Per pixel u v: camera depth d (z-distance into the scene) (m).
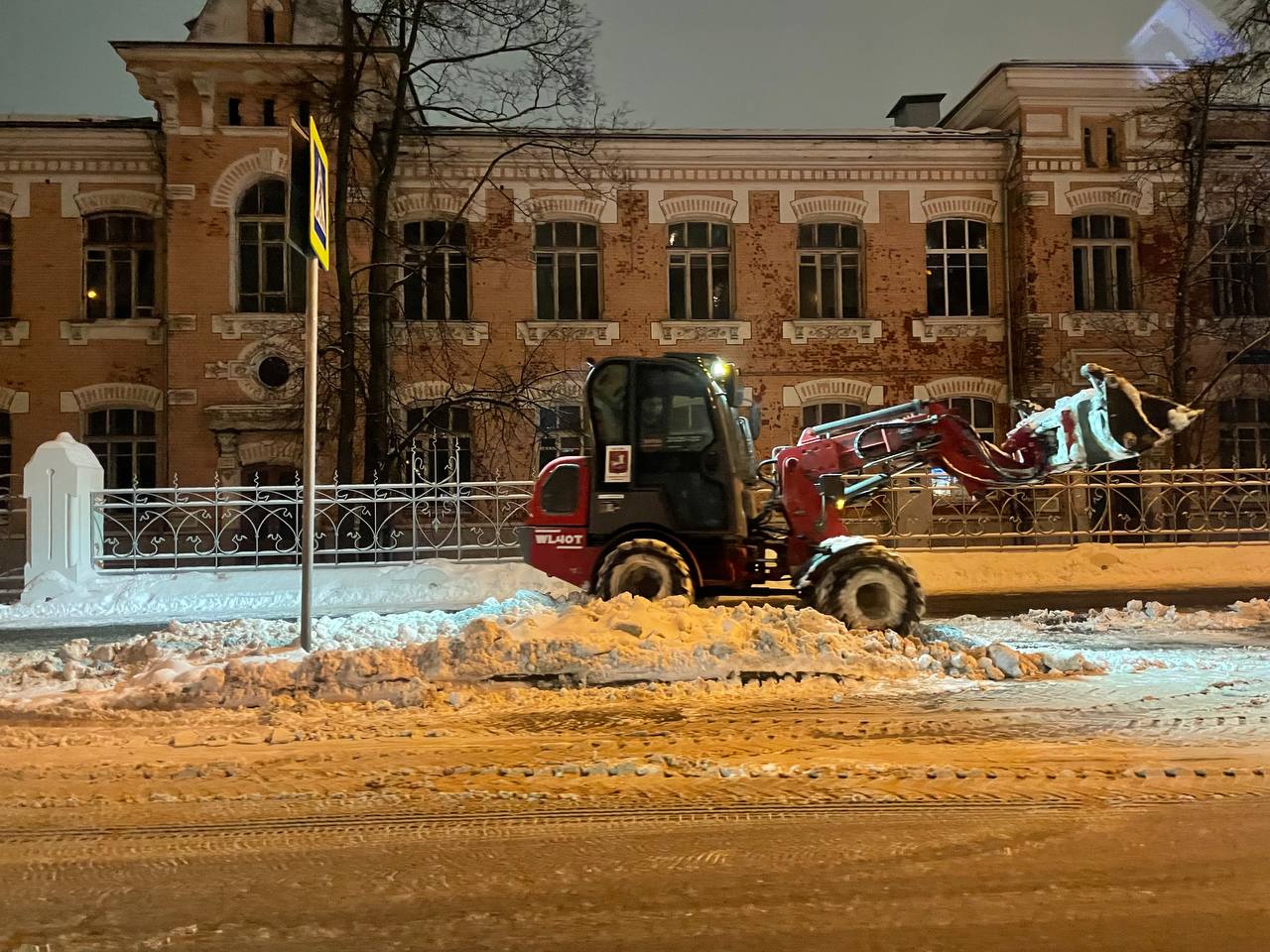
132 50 21.27
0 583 17.92
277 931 4.04
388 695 7.91
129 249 23.02
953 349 24.02
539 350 23.08
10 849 4.91
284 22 22.41
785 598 12.62
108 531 16.44
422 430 21.31
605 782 5.80
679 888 4.38
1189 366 23.11
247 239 22.45
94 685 8.50
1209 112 23.33
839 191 23.88
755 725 7.11
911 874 4.49
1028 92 23.56
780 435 23.70
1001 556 16.67
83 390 22.62
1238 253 24.19
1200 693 7.93
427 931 4.02
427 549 16.56
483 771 6.08
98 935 4.02
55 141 22.52
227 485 21.95
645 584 10.25
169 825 5.21
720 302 23.95
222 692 7.88
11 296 22.73
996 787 5.61
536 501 10.96
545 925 4.05
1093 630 11.50
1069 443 10.15
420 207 22.97
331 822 5.23
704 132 23.45
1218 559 16.89
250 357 22.05
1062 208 23.58
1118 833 4.92
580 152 22.42
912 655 8.95
